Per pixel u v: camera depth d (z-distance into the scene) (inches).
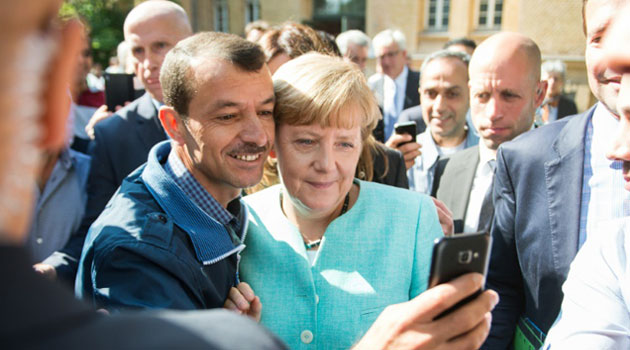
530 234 79.5
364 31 607.8
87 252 56.3
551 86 257.4
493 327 84.7
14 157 16.8
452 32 540.1
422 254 67.3
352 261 66.3
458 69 135.9
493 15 529.7
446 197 115.8
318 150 63.5
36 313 17.5
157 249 52.4
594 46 68.8
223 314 23.2
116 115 123.2
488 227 103.0
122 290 50.0
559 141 79.0
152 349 18.8
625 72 49.6
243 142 58.4
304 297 65.3
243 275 67.8
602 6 64.9
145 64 121.4
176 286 51.9
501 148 84.7
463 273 39.1
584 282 56.7
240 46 58.2
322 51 103.3
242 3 635.5
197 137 58.6
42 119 19.8
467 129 146.8
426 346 38.3
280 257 67.0
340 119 61.7
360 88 63.3
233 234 63.6
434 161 141.1
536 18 482.3
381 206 69.1
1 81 16.4
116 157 118.0
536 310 79.8
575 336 55.1
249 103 57.9
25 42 17.0
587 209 75.1
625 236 54.9
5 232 17.2
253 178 60.7
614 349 53.2
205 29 661.9
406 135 113.9
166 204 58.9
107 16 436.5
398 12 552.7
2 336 16.7
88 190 118.0
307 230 70.3
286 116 62.9
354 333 63.0
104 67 437.7
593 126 76.5
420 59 552.7
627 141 50.3
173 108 60.1
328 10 613.6
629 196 72.3
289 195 67.1
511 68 102.6
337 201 66.4
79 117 157.6
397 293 65.6
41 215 108.2
